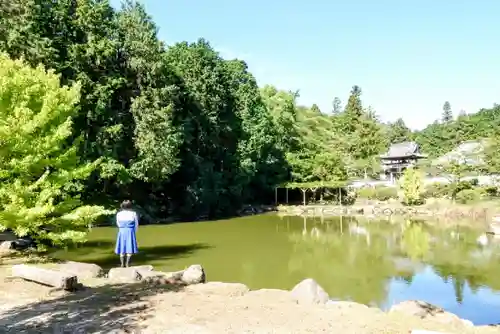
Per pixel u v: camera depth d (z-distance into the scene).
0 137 13.36
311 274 19.05
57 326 7.23
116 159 33.78
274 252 24.58
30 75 15.10
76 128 31.64
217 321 7.47
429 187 59.00
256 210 55.91
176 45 51.62
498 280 18.36
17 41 28.25
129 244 13.48
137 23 36.50
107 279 11.16
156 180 36.31
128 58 36.28
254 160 57.22
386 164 77.94
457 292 16.48
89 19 33.47
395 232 34.78
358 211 52.62
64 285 9.54
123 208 13.77
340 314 8.02
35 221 14.34
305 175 67.19
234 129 55.19
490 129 83.69
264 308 8.32
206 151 50.88
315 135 101.31
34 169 14.70
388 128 119.12
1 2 29.50
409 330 7.14
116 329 7.05
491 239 30.39
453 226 38.59
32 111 14.02
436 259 23.09
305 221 43.81
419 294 16.17
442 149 91.25
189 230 34.56
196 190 44.72
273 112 75.50
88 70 33.47
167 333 6.88
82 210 15.24
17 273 10.60
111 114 34.34
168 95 37.06
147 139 33.78
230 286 10.15
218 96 50.66
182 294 9.37
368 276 18.95
